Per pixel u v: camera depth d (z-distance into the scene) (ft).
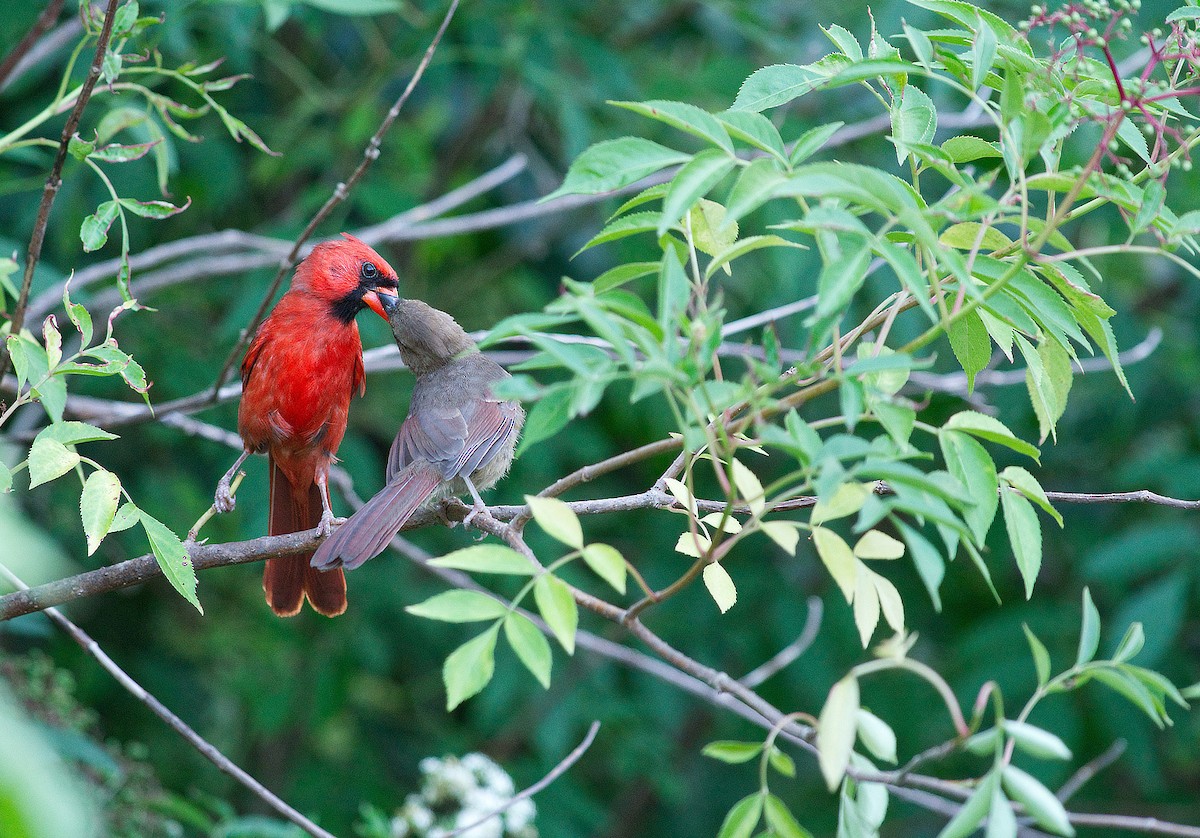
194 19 39.45
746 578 44.68
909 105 17.88
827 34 18.30
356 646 44.65
